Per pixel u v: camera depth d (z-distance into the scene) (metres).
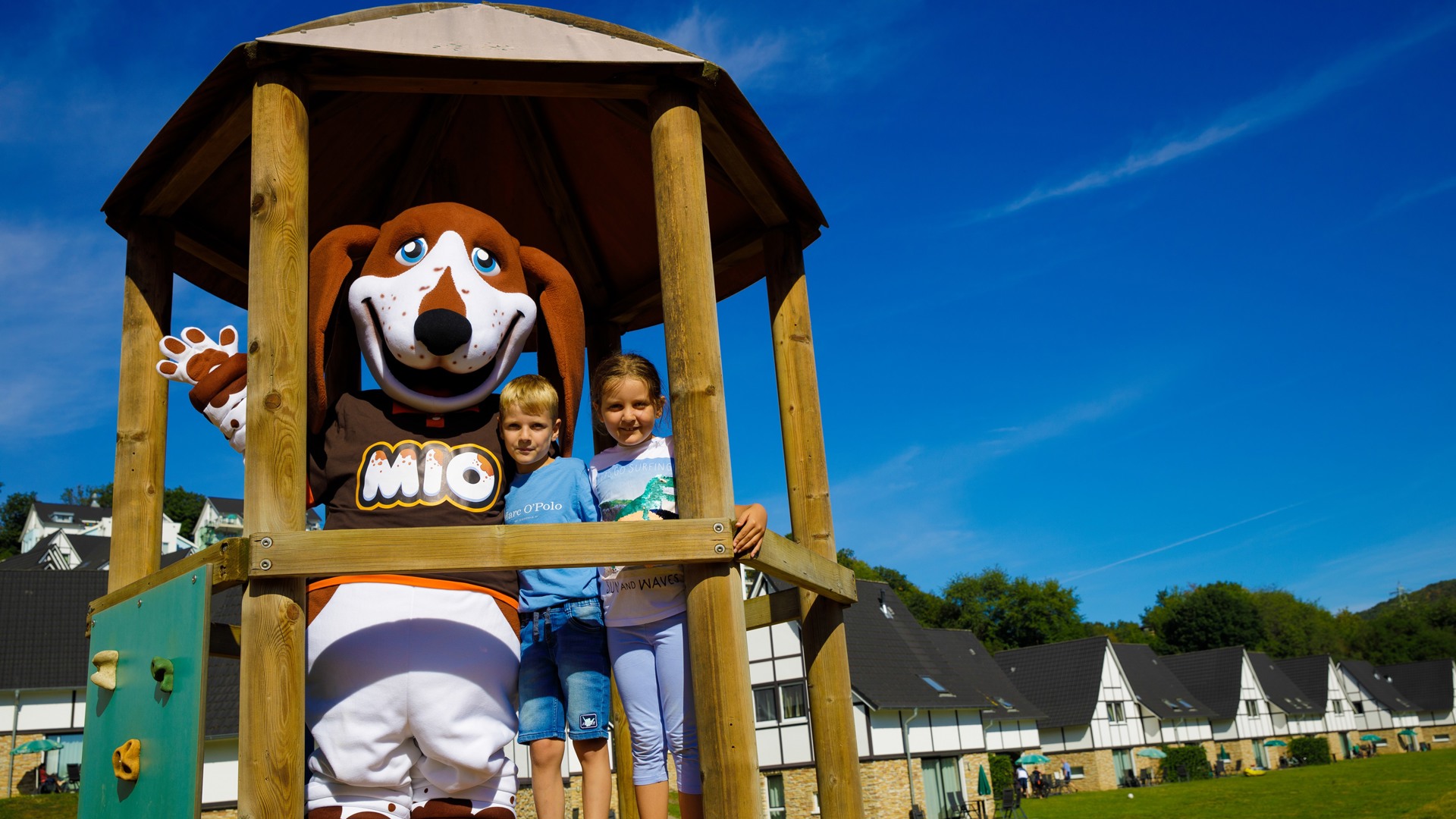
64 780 25.72
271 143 2.97
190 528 75.81
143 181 3.87
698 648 2.97
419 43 3.15
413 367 3.38
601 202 5.16
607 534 2.80
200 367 3.74
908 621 31.41
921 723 26.84
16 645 26.62
